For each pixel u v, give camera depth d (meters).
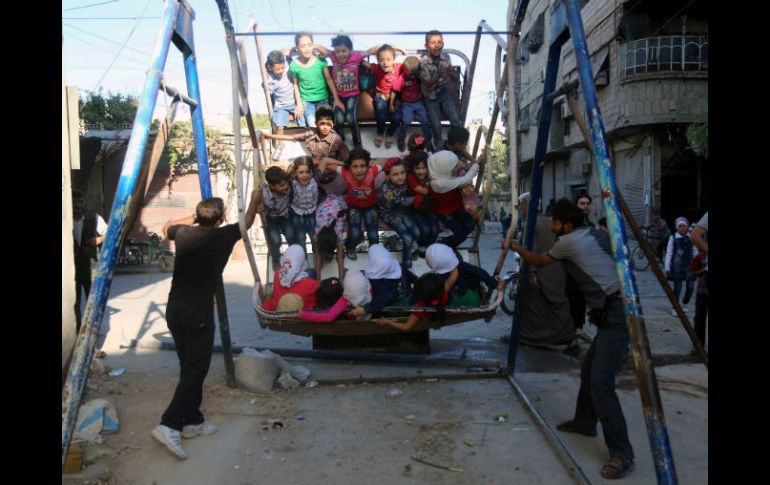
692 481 3.15
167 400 4.48
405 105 6.14
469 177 4.99
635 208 17.56
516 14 4.43
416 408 4.36
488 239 28.20
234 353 5.95
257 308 4.47
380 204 5.16
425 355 5.71
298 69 6.11
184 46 4.31
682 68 16.08
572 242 3.52
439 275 4.63
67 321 3.71
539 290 6.12
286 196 4.98
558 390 4.81
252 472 3.31
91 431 3.69
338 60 5.96
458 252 5.46
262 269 15.44
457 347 6.41
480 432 3.89
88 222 5.98
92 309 2.54
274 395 4.64
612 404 3.27
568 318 6.04
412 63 5.83
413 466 3.38
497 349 6.30
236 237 4.04
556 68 4.32
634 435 3.83
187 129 18.23
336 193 5.45
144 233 18.72
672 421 4.03
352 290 4.44
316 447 3.64
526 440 3.76
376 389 4.82
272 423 4.00
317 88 6.21
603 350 3.36
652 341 6.36
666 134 16.70
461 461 3.45
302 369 5.14
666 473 2.28
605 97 18.20
